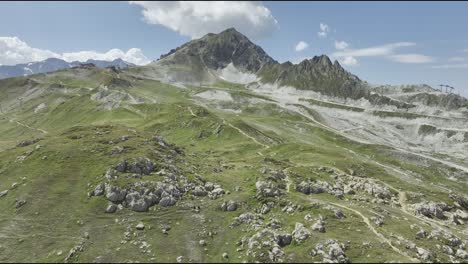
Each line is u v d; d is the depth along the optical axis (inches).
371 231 2519.7
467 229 3312.0
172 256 2249.0
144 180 3046.3
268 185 3112.7
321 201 3004.4
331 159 5738.2
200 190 3078.2
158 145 3998.5
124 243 2389.3
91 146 3676.2
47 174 3189.0
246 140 7367.1
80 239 2433.6
